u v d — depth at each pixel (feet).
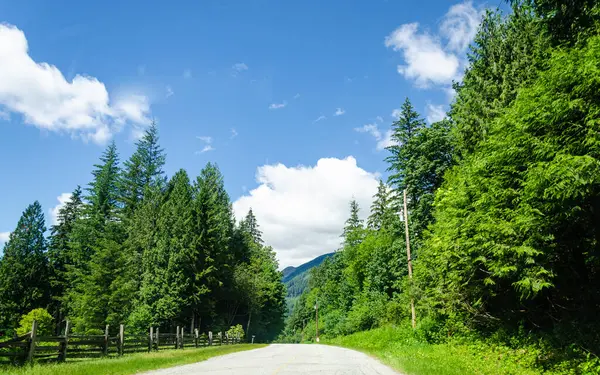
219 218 211.20
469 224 48.70
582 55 36.14
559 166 33.60
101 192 222.69
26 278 178.81
